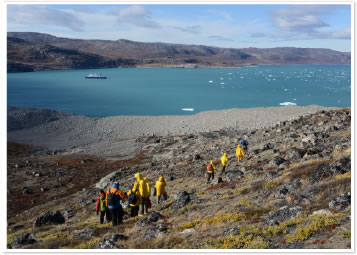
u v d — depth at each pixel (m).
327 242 6.12
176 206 13.52
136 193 12.84
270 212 9.16
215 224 9.33
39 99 153.00
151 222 11.32
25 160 56.38
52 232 11.95
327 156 15.56
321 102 146.88
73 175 46.84
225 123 93.19
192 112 122.06
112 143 73.19
